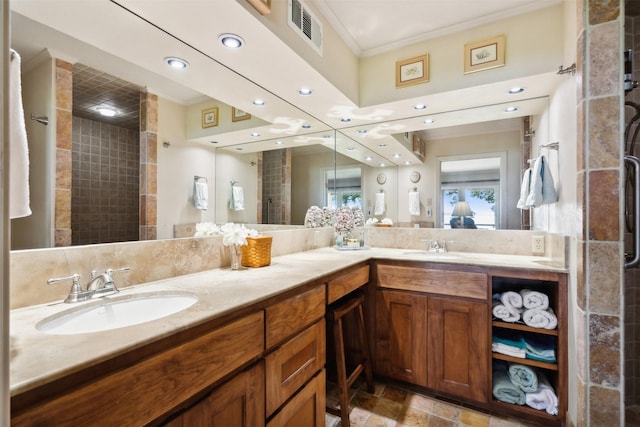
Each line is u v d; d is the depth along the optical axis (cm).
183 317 82
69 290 103
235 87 177
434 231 245
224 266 164
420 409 174
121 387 64
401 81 204
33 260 95
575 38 139
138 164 133
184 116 156
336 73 185
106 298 103
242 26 125
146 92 138
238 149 189
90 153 115
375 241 267
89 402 59
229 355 92
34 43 101
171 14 115
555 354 163
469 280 176
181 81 155
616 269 123
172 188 148
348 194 274
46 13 104
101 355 61
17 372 54
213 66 154
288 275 141
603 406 125
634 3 174
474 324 174
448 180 241
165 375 73
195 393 81
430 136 246
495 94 194
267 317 108
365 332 196
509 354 170
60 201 104
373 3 166
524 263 173
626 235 170
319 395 138
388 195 261
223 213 179
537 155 213
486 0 164
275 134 220
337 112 225
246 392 99
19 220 93
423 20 181
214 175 173
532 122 216
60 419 55
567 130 156
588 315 128
